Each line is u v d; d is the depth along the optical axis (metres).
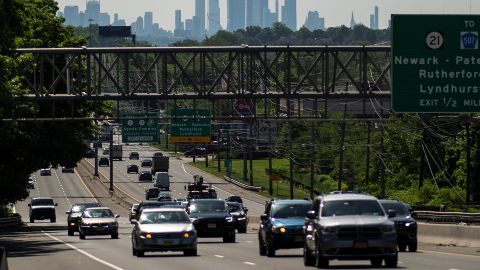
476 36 77.31
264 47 96.94
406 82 77.50
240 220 120.31
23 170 132.50
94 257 71.38
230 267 57.31
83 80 142.75
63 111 138.25
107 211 108.75
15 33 80.56
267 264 59.47
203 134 153.25
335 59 97.00
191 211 92.12
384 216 53.34
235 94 99.06
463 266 54.66
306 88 145.62
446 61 77.44
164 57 98.62
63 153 138.50
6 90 91.38
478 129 184.50
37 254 77.75
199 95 98.81
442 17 77.38
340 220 52.06
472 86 77.50
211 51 97.44
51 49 98.44
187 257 68.75
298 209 68.88
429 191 191.12
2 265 40.41
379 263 54.88
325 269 52.44
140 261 65.19
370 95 97.12
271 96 98.19
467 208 159.25
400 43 77.50
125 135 158.50
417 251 73.69
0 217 147.12
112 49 98.44
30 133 128.25
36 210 170.38
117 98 98.88
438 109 77.50
